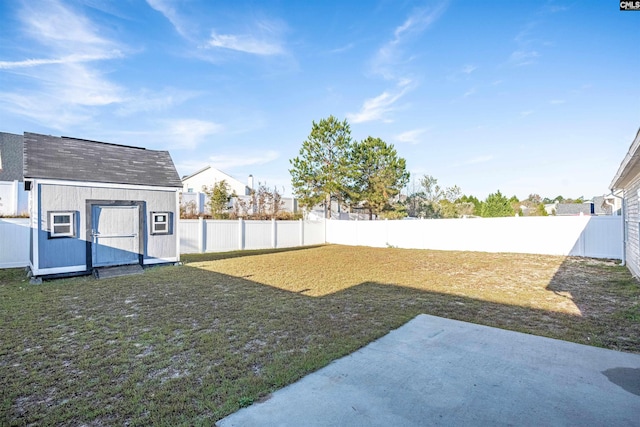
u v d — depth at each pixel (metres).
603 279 8.42
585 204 36.66
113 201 9.95
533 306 6.00
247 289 7.46
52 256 8.88
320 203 24.33
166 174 11.37
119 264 10.04
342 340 4.25
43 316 5.39
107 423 2.50
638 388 2.99
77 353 3.89
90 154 10.62
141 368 3.48
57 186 9.04
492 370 3.37
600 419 2.51
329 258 13.39
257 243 17.72
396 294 7.00
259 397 2.86
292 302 6.28
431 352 3.86
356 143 24.16
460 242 16.12
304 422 2.47
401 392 2.93
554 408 2.66
